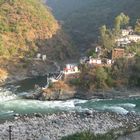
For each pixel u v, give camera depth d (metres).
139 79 189.38
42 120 137.12
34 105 163.25
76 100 172.75
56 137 116.25
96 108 157.62
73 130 124.69
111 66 191.38
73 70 188.88
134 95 181.00
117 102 169.62
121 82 186.25
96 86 180.75
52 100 172.62
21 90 192.75
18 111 153.50
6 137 117.12
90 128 126.38
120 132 98.12
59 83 179.62
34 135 119.62
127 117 141.75
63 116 142.25
